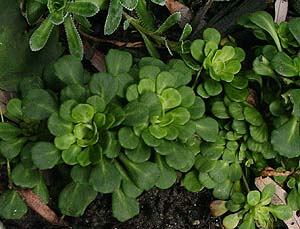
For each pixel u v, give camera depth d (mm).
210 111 579
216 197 573
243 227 562
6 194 543
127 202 525
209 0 611
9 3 579
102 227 583
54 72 536
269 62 557
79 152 510
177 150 521
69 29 559
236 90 559
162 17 639
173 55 612
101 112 506
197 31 625
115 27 556
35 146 505
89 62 615
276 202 587
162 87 523
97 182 499
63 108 500
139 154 511
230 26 613
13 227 584
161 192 593
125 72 535
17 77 589
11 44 586
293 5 626
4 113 582
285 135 537
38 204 568
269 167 575
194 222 593
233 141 568
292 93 530
